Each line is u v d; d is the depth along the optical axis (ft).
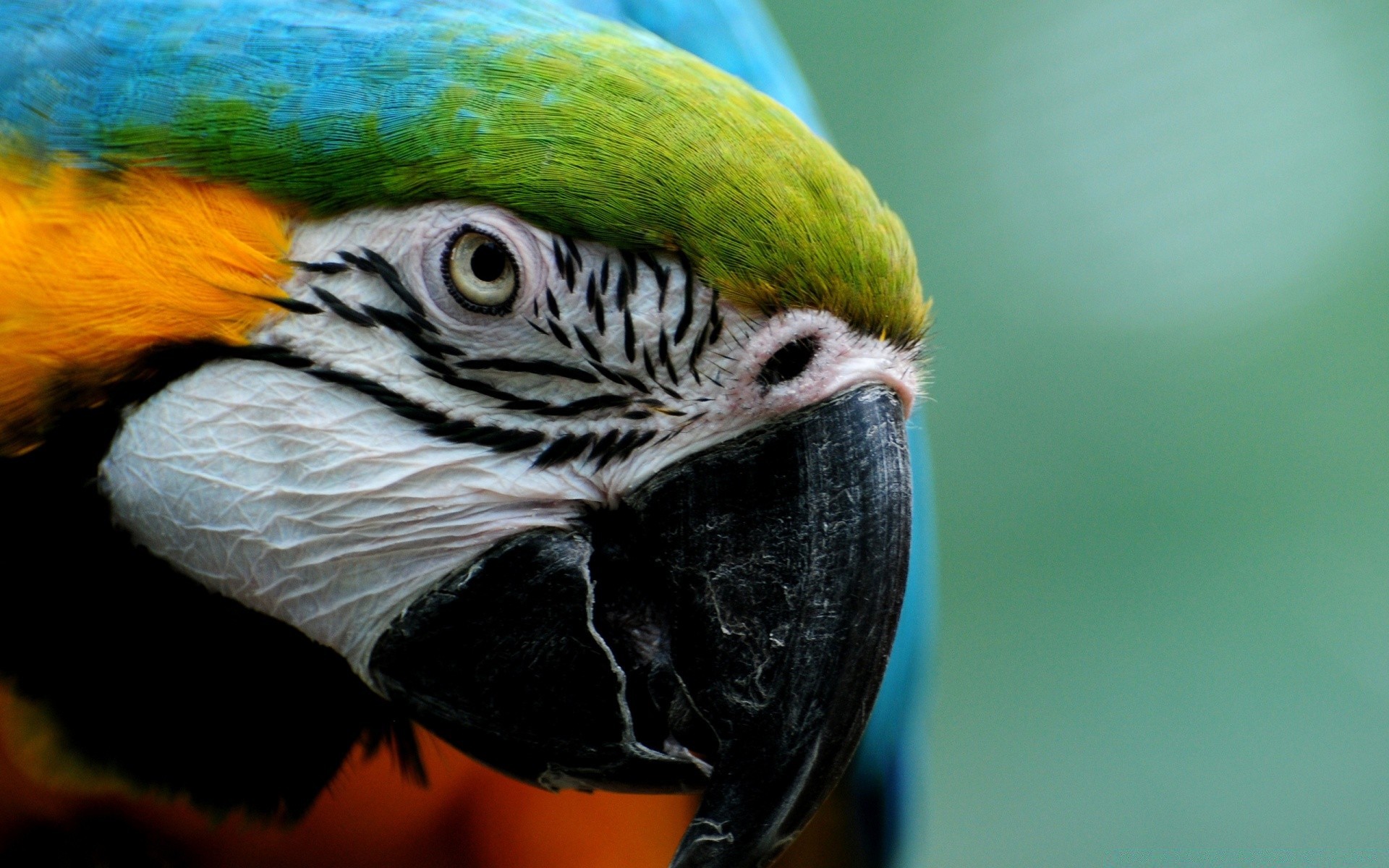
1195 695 22.93
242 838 12.64
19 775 11.64
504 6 10.41
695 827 10.31
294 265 10.02
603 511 10.57
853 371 10.10
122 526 10.63
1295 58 23.08
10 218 9.73
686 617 10.40
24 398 10.05
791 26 23.81
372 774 13.00
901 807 18.40
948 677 23.63
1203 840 22.09
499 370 10.21
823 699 10.24
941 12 23.81
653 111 9.62
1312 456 23.39
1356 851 21.47
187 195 9.81
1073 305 23.75
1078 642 23.47
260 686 11.43
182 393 10.27
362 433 10.29
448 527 10.45
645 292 9.87
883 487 10.20
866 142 23.70
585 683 10.50
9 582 10.77
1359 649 22.53
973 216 23.63
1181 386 23.48
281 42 9.79
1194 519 23.39
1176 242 23.48
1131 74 23.35
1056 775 22.94
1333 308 23.29
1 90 9.82
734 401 10.19
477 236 9.80
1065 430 23.68
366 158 9.68
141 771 11.70
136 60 9.78
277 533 10.46
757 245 9.68
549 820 15.20
